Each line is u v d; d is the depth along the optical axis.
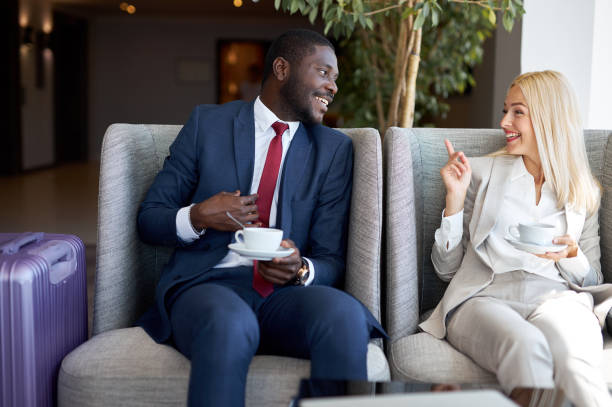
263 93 1.82
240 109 1.83
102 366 1.45
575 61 2.77
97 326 1.70
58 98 11.48
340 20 2.29
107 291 1.71
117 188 1.74
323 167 1.79
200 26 12.67
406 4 2.51
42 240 1.61
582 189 1.75
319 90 1.77
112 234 1.72
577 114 1.78
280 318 1.57
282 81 1.77
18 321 1.35
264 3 10.97
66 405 1.46
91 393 1.43
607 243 1.89
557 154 1.76
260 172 1.78
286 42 1.77
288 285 1.68
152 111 12.85
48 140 10.70
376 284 1.67
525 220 1.76
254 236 1.41
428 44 3.92
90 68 12.38
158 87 12.80
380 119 3.73
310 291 1.53
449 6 3.56
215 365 1.29
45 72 10.48
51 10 10.56
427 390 1.13
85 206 6.56
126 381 1.43
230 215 1.59
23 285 1.35
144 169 1.90
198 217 1.63
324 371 1.37
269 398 1.43
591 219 1.80
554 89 1.77
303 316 1.48
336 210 1.77
